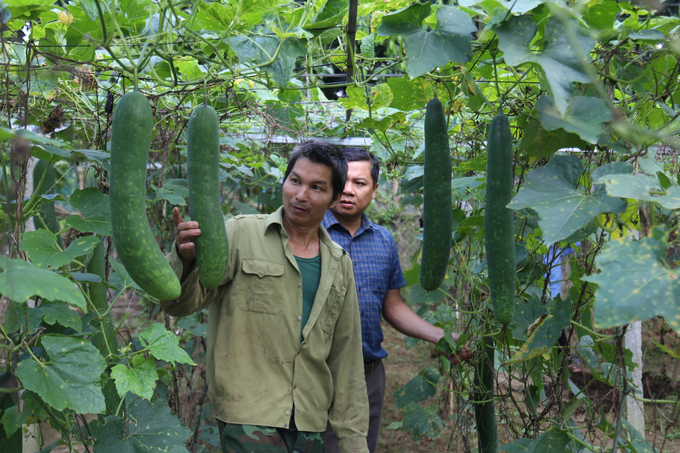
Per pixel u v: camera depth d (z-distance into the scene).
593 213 1.50
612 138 1.84
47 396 1.59
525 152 2.35
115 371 2.01
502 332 2.51
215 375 2.04
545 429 2.65
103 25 1.53
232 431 1.96
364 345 2.96
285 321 2.07
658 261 1.21
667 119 2.22
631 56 1.95
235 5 1.80
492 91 2.81
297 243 2.23
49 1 2.02
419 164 3.50
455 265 3.37
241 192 4.49
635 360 3.58
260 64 1.86
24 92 2.30
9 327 1.87
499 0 1.64
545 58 1.60
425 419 3.78
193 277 1.82
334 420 2.22
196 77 2.61
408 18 1.75
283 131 3.59
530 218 2.78
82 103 2.91
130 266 1.35
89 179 3.25
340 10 2.02
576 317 2.39
